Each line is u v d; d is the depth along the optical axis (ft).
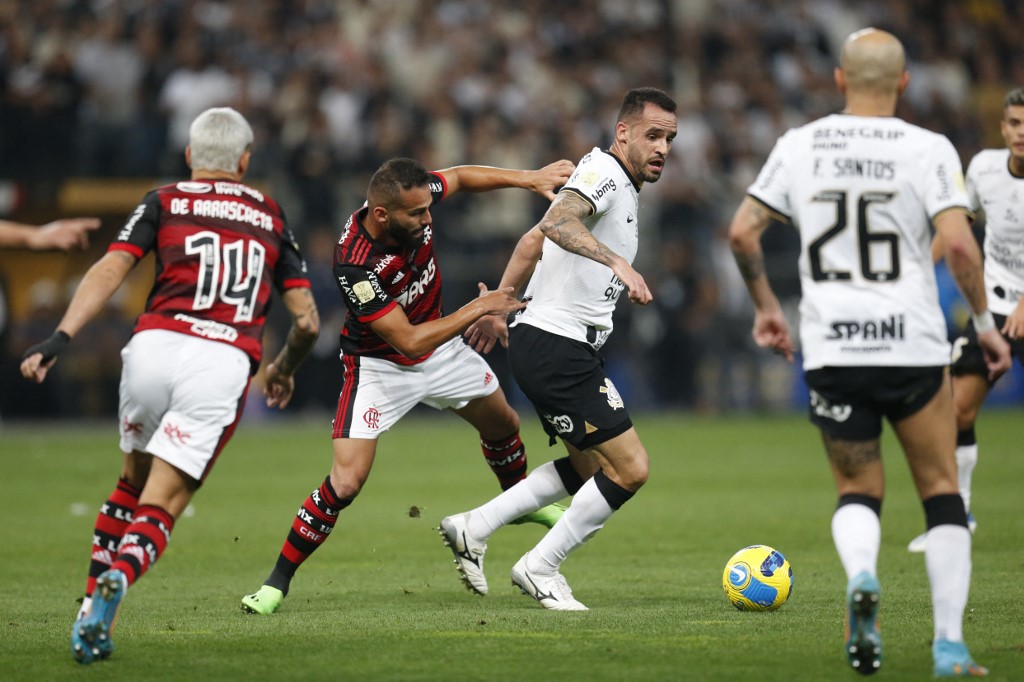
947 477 56.29
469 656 58.85
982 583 80.59
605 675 54.65
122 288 223.92
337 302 222.89
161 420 61.77
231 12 250.16
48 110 223.30
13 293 219.20
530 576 73.92
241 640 63.26
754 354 241.14
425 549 101.76
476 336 78.59
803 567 90.17
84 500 132.36
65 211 219.00
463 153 240.73
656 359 235.81
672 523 113.91
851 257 55.67
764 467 160.45
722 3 294.25
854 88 57.11
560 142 250.16
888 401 55.62
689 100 264.72
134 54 230.68
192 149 64.75
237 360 61.62
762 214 57.67
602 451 73.10
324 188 225.97
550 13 280.51
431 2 269.03
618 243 73.15
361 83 239.71
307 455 177.37
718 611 71.87
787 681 53.42
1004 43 315.99
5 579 87.61
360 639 63.31
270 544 103.96
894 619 68.23
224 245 62.39
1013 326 88.84
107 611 56.24
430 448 189.78
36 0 238.89
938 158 55.21
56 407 219.00
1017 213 99.40
